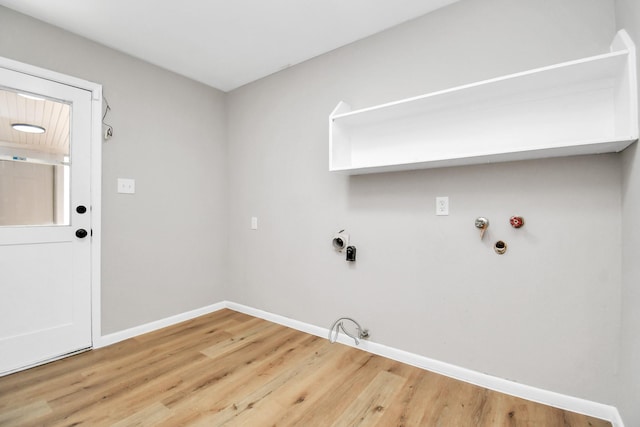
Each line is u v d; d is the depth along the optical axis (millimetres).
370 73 2211
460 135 1829
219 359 2082
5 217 1914
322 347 2275
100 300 2283
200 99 2992
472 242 1821
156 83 2646
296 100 2646
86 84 2221
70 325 2141
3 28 1888
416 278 2018
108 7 1903
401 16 2004
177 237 2793
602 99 1460
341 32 2182
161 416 1503
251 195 3004
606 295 1476
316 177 2518
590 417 1495
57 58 2094
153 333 2531
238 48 2395
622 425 1348
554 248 1593
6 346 1888
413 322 2029
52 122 2086
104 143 2316
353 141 2279
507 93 1611
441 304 1924
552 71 1369
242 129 3088
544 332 1618
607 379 1475
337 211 2393
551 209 1600
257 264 2949
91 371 1918
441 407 1584
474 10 1811
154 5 1889
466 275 1840
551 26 1600
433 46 1947
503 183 1724
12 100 1938
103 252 2307
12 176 1940
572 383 1551
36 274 2012
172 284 2752
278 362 2043
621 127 1341
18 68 1935
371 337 2211
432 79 1951
